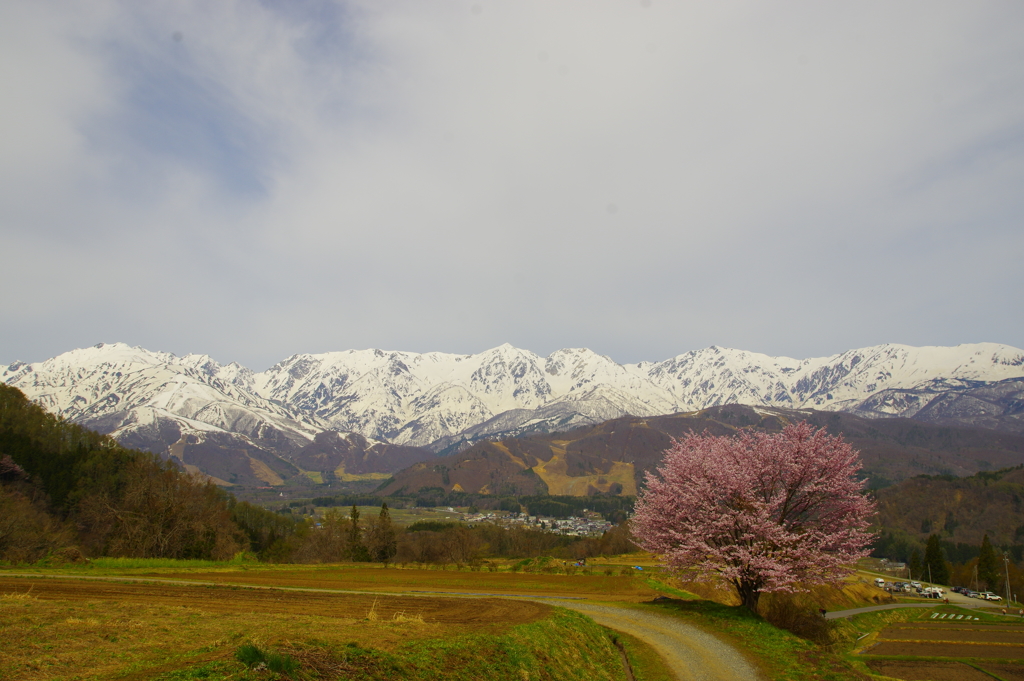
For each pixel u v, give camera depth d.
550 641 24.52
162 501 85.94
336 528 121.81
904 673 43.47
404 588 47.72
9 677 14.72
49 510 114.06
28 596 26.72
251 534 153.88
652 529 39.81
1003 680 42.06
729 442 40.69
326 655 16.70
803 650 30.30
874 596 107.06
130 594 32.81
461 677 18.16
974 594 136.50
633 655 28.38
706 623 35.25
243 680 14.20
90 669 15.74
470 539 130.62
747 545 36.50
